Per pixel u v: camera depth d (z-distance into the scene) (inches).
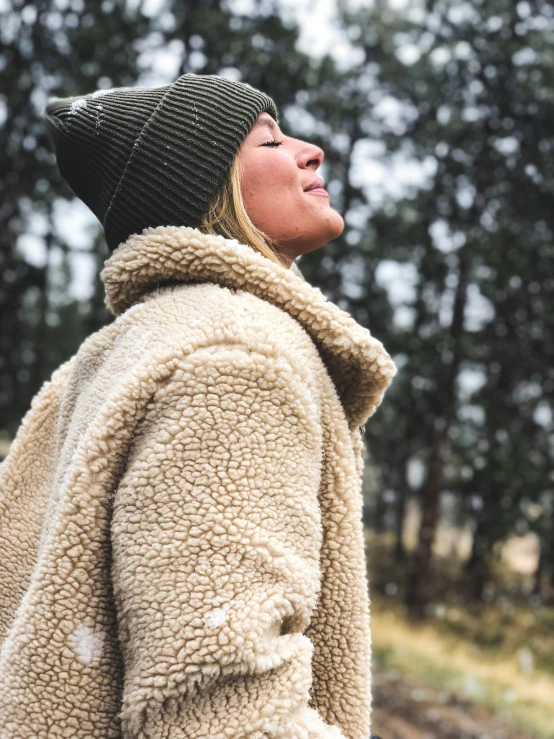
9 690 40.6
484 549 745.6
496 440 677.3
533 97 603.2
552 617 717.9
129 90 54.0
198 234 45.1
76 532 40.8
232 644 35.7
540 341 662.5
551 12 617.6
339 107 633.0
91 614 40.7
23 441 55.3
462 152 633.6
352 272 677.9
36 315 884.6
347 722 45.8
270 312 43.3
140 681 36.8
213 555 37.2
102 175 52.3
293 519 39.1
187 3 537.6
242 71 559.8
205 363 39.6
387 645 467.8
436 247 646.5
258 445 38.9
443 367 631.2
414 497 997.8
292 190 51.5
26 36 536.7
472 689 383.6
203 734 36.2
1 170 521.7
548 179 612.4
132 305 49.6
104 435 40.7
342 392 47.9
